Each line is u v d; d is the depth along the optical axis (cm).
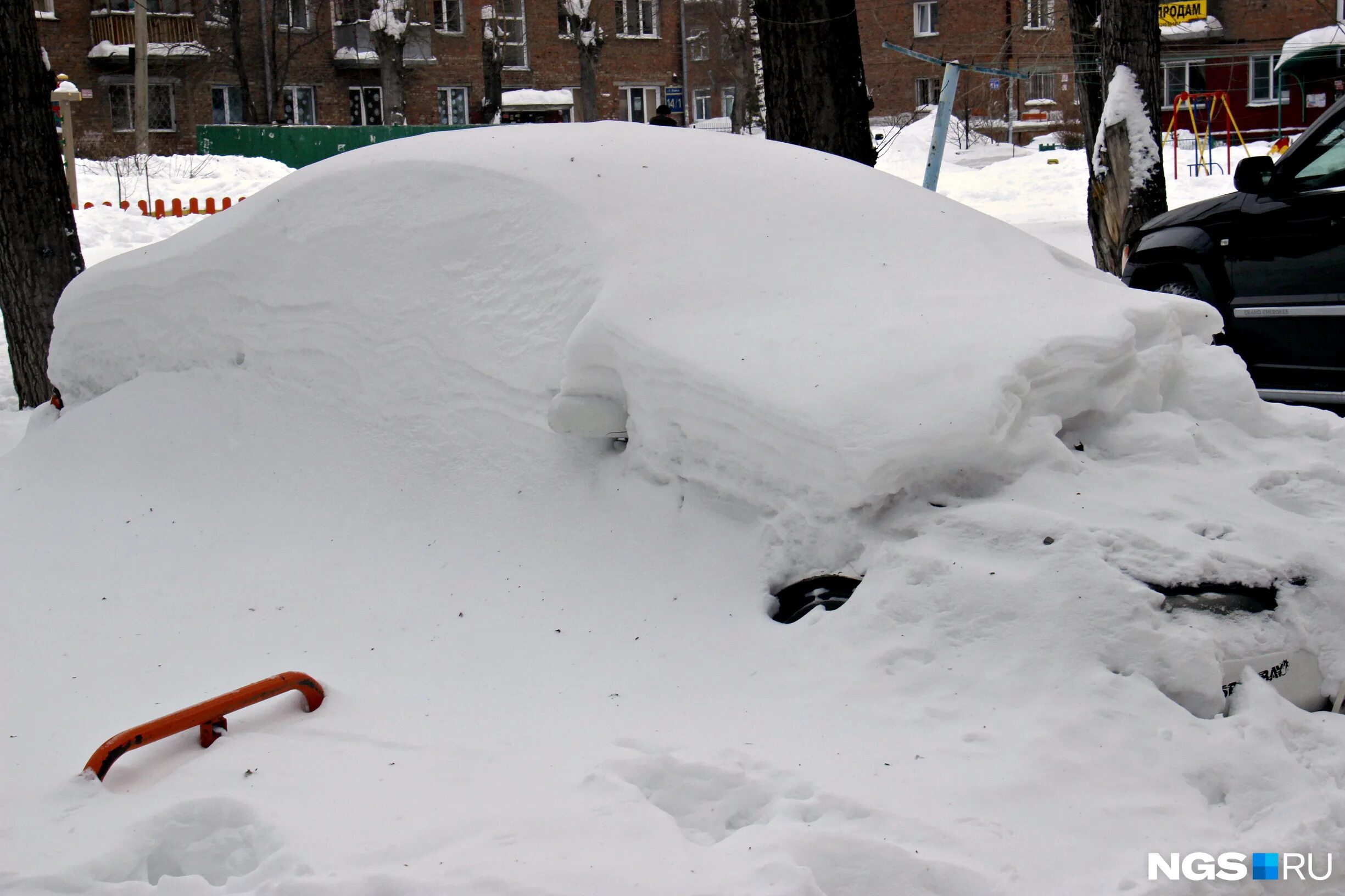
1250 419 399
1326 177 642
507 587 372
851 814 256
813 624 325
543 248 420
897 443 326
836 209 437
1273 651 304
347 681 340
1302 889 247
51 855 260
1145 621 296
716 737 293
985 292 402
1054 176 2392
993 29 1788
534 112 4403
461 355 423
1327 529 339
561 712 312
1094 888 236
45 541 470
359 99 4203
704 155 460
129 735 293
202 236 520
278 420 464
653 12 4747
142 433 502
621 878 237
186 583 414
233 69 3903
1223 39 3491
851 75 796
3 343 1059
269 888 236
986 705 290
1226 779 271
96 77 3659
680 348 364
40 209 839
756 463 349
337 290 462
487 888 235
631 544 369
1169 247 694
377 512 417
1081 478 349
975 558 319
